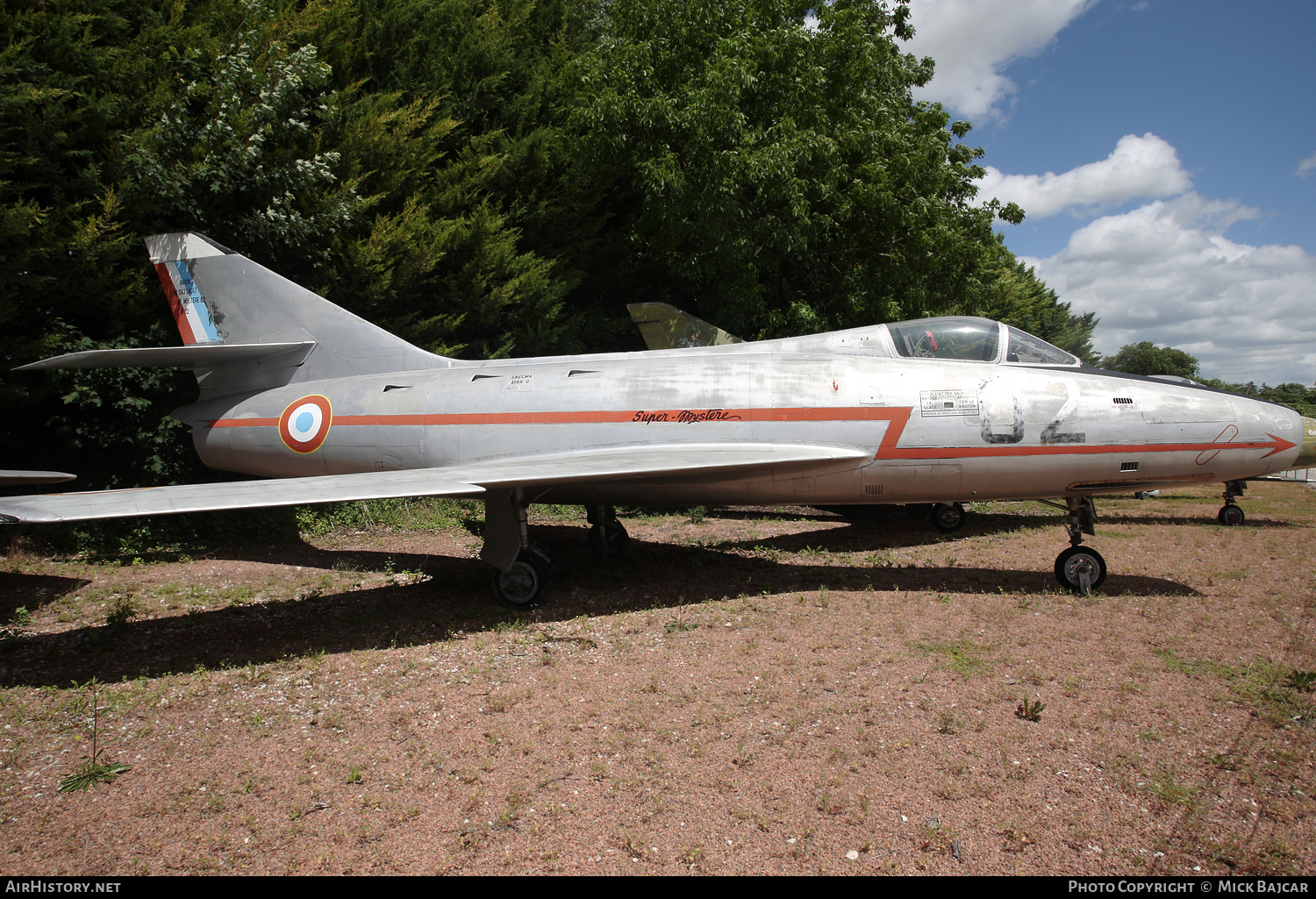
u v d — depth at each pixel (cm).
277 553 882
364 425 764
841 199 1230
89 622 605
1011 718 383
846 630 537
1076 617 559
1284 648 482
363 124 1045
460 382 756
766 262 1261
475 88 1299
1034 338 723
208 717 413
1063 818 294
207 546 918
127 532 927
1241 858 267
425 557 858
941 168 1302
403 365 821
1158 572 715
